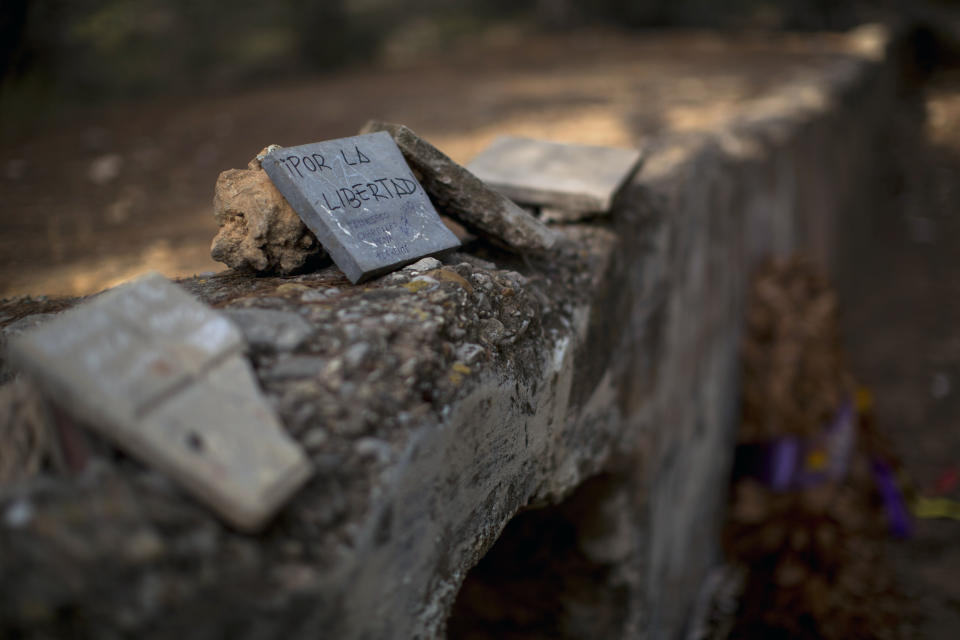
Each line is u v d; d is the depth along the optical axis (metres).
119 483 0.96
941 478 4.71
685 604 3.54
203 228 3.19
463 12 14.38
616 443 2.45
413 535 1.24
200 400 1.03
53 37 7.54
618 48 11.27
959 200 9.91
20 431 1.11
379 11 12.75
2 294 2.38
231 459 0.97
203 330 1.12
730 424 4.29
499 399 1.54
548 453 1.94
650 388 2.74
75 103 7.62
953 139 11.72
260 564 0.97
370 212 1.63
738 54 10.28
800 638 3.42
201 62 10.06
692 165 3.30
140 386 1.00
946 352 6.35
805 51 10.55
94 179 4.18
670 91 6.92
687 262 3.09
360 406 1.18
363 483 1.12
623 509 2.58
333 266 1.74
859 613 3.43
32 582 0.85
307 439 1.11
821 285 4.21
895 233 9.42
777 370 3.90
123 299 1.11
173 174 4.27
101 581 0.87
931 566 3.88
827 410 3.79
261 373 1.20
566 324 1.97
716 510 4.13
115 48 8.83
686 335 3.19
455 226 2.65
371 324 1.35
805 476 3.70
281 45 10.78
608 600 2.67
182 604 0.90
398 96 6.93
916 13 15.90
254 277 1.72
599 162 2.48
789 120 5.30
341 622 1.06
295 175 1.57
